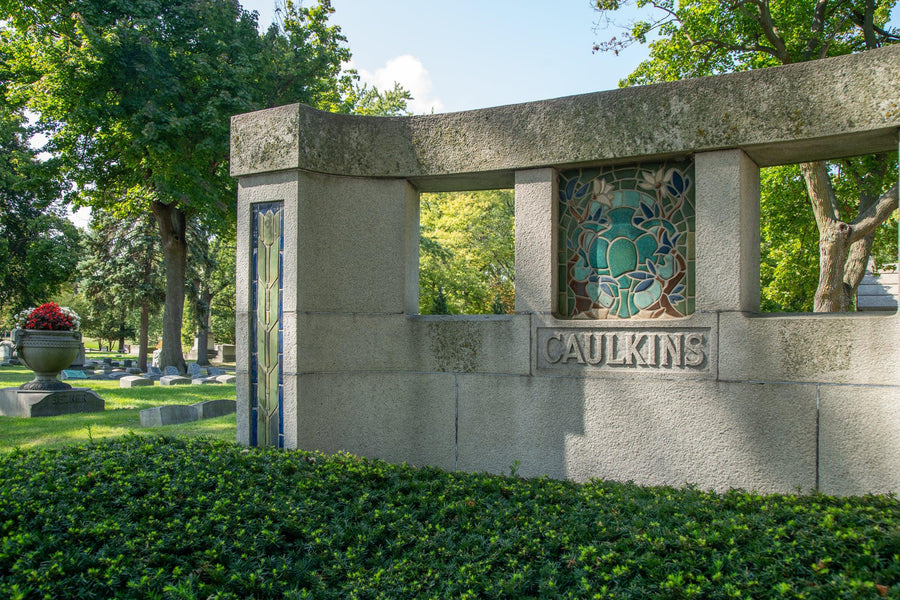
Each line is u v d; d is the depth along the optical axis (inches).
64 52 653.3
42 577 123.0
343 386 236.2
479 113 230.5
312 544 147.4
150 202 835.4
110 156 767.7
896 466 172.4
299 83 828.6
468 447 226.5
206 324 1376.7
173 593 122.1
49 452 218.7
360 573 136.3
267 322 234.5
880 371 175.6
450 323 231.1
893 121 176.7
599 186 222.4
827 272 497.0
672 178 213.2
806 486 182.9
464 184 248.7
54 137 738.2
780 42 547.8
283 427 228.4
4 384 698.8
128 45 670.5
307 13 834.2
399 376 236.1
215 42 740.7
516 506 170.9
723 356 194.1
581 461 210.5
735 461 191.3
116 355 2047.2
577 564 136.1
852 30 587.8
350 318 237.5
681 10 596.1
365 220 239.9
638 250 216.1
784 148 196.7
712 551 135.5
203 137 719.1
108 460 197.8
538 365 218.1
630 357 205.6
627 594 121.8
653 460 201.3
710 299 197.0
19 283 1210.6
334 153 235.9
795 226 629.0
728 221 196.5
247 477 186.2
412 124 239.5
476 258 1216.8
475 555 142.3
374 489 186.5
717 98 198.8
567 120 217.8
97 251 1168.8
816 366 183.3
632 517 158.7
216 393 595.5
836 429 180.1
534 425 217.8
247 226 240.1
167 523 151.6
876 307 892.6
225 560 138.4
